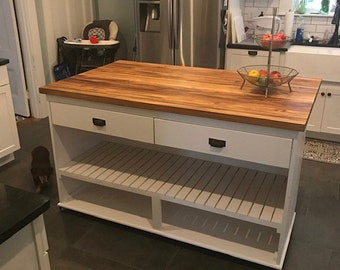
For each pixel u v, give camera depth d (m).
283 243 2.00
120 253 2.24
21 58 4.16
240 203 2.08
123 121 2.12
